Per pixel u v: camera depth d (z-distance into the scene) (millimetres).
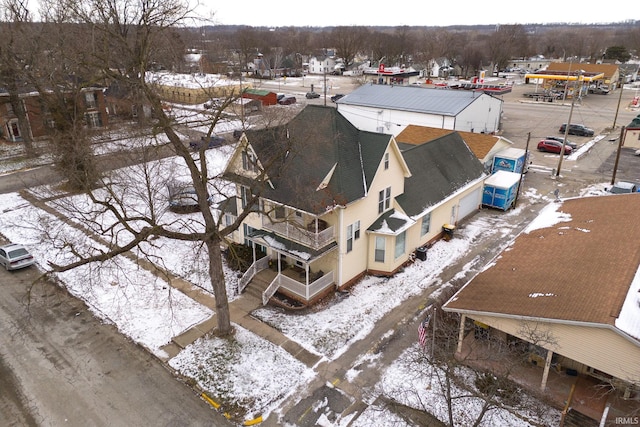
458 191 30531
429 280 25516
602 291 16844
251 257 26375
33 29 42312
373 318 22219
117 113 54750
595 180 41281
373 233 24734
